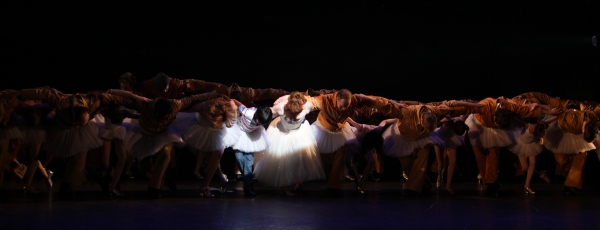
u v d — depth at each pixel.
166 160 6.37
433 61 10.44
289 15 9.86
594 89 10.16
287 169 6.51
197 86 7.41
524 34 10.44
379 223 4.91
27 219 4.91
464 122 7.37
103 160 6.77
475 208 5.78
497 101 7.13
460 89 10.55
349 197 6.57
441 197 6.67
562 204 6.12
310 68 10.09
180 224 4.79
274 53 9.92
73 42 9.13
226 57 9.75
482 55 10.49
